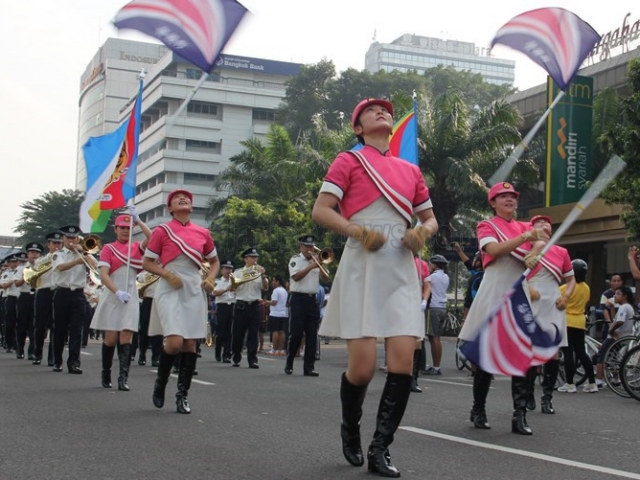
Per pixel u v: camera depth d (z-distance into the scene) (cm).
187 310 818
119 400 908
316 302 1348
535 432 750
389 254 533
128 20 857
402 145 1324
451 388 1172
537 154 3303
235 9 860
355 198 547
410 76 6425
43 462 566
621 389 1129
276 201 3662
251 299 1531
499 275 750
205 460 577
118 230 1091
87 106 12012
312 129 5528
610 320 1397
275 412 838
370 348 533
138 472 537
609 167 669
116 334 1043
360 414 560
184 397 817
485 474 545
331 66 6438
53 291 1289
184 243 820
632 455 639
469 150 2939
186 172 7769
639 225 1797
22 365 1402
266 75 8594
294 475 529
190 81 7712
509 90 7219
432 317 1459
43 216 6662
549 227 889
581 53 863
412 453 618
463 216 3641
